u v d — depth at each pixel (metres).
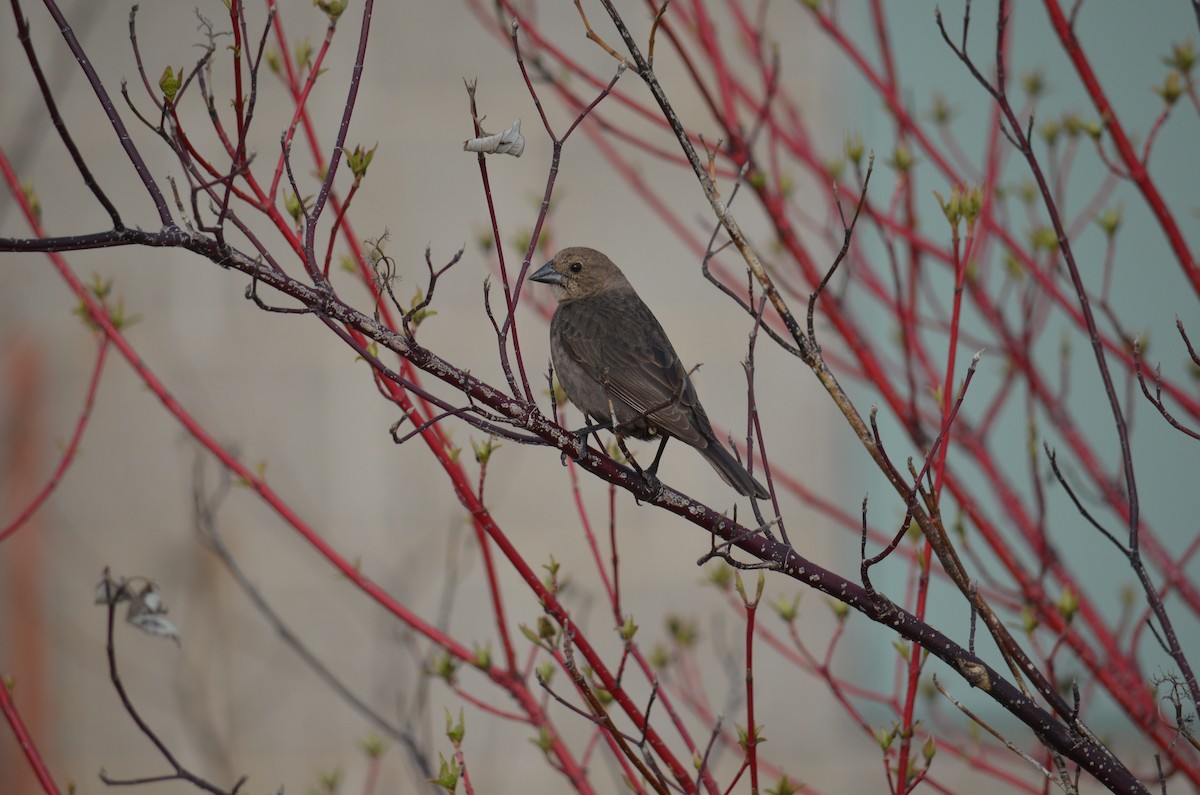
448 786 6.25
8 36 14.04
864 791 12.86
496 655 13.48
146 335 14.30
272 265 5.71
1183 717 6.07
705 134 13.80
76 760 13.39
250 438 14.28
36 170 14.24
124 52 14.44
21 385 13.86
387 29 14.77
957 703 5.95
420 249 14.50
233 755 13.23
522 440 6.22
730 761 13.02
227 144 6.12
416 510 14.03
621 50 13.86
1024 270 9.32
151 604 7.27
